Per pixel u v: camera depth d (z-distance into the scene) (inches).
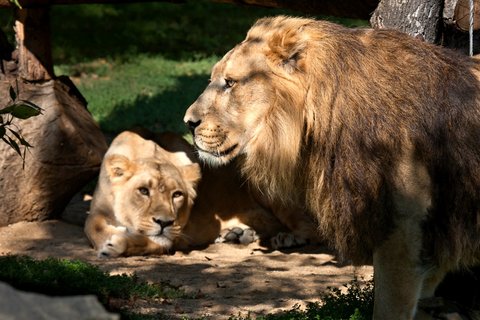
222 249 592.4
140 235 556.1
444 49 331.0
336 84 314.3
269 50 327.9
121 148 593.3
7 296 120.8
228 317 411.5
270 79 327.3
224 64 340.2
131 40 1304.1
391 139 307.1
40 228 600.1
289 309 429.4
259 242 607.2
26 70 616.7
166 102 958.4
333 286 478.0
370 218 312.2
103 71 1120.2
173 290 453.7
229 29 1409.9
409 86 312.3
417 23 417.4
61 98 618.8
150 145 601.6
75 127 605.0
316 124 318.3
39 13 615.5
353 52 318.0
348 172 311.9
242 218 609.3
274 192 350.9
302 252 579.2
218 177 606.5
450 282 378.0
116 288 435.5
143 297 440.1
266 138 329.1
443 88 314.3
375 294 322.3
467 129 312.7
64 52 1212.5
